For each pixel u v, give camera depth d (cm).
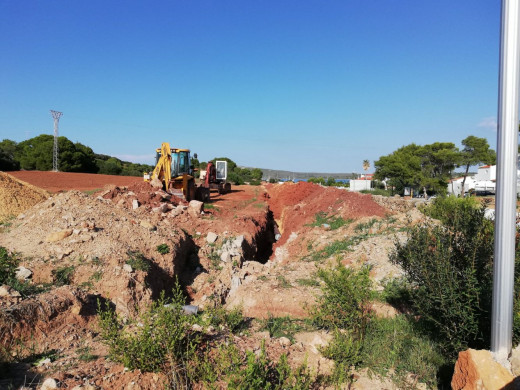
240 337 650
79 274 939
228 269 1348
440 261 552
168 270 1171
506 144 388
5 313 643
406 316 723
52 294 771
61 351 626
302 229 1755
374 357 581
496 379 392
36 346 633
